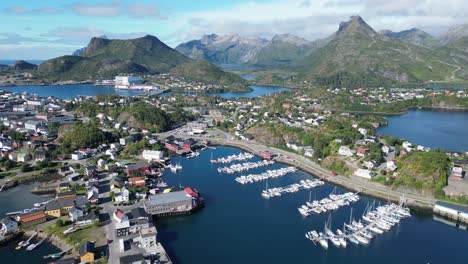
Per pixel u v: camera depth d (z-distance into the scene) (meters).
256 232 165.88
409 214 185.50
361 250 152.75
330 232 162.62
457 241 161.12
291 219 178.88
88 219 164.50
